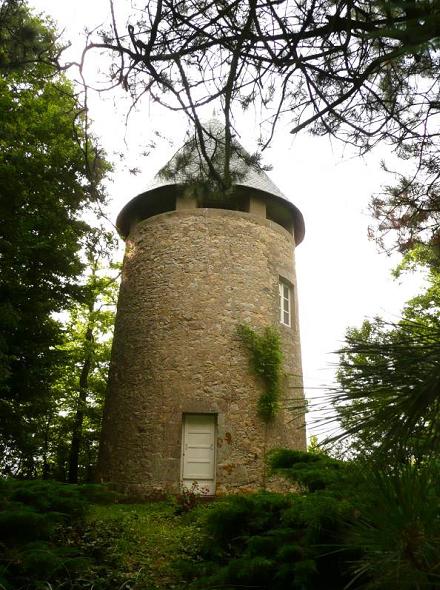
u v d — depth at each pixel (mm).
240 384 11688
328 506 2729
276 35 2961
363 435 1340
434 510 1211
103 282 18062
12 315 9758
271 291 12945
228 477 10906
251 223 13211
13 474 11891
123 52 3275
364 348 1354
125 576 4598
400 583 1195
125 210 14289
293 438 11930
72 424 18234
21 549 3307
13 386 10555
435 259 3670
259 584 3016
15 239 10211
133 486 11070
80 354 18047
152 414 11547
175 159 4273
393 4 1571
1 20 3598
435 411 1288
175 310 12242
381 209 3660
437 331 1302
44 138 10977
